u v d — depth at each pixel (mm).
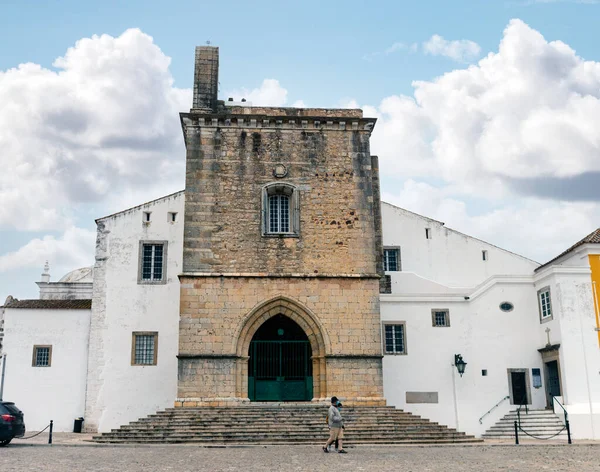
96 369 33781
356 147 31688
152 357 34188
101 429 33125
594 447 23828
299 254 30141
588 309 30859
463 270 37906
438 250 38031
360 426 26250
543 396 31953
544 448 23406
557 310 30953
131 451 22062
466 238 38312
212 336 28766
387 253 37875
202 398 28047
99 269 35031
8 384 33656
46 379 33906
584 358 30281
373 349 29203
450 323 32688
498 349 32469
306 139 31547
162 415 27203
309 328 29484
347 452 21641
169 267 35281
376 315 29609
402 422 26891
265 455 20578
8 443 24688
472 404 31766
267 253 30016
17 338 34219
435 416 31578
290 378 30719
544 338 32219
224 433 25328
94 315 34438
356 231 30641
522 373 32312
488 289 33125
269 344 31031
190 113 31000
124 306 34625
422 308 32812
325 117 31516
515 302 33062
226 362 28516
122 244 35406
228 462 18547
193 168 30609
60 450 22484
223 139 31141
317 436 25359
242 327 28984
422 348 32375
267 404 27875
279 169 31016
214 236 29969
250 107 32188
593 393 29906
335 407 22047
